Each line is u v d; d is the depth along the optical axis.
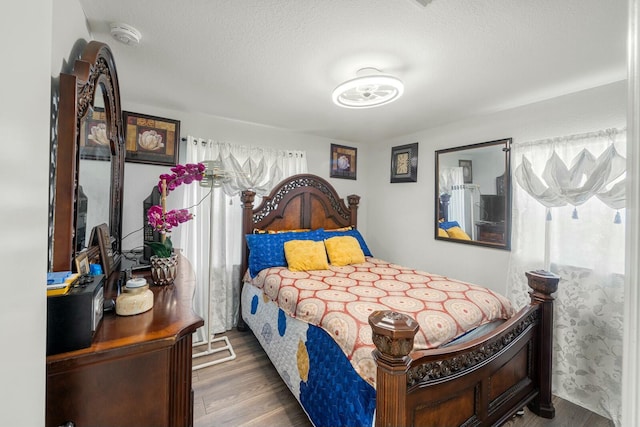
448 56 1.64
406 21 1.33
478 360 1.34
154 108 2.56
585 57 1.63
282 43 1.54
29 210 0.46
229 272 2.96
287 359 1.90
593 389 1.90
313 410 1.50
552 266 2.14
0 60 0.38
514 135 2.44
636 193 0.44
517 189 2.35
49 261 0.96
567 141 2.08
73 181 1.00
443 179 3.02
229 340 2.71
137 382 0.83
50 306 0.73
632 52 0.45
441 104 2.40
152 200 1.89
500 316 1.76
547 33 1.40
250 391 1.95
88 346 0.77
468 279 2.77
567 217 2.07
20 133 0.43
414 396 1.11
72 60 1.17
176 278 1.56
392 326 0.99
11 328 0.41
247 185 2.98
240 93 2.23
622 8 1.21
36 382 0.48
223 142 2.86
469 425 1.31
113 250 1.74
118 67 1.83
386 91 1.89
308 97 2.30
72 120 0.99
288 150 3.35
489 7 1.22
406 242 3.47
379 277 2.37
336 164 3.78
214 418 1.69
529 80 1.93
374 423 1.09
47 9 0.51
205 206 2.81
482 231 2.65
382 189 3.83
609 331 1.86
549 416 1.74
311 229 3.40
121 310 1.00
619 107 1.90
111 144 1.64
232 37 1.49
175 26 1.40
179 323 0.96
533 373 1.72
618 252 1.85
